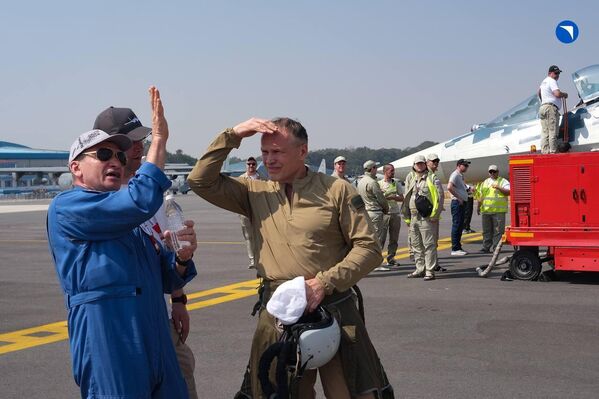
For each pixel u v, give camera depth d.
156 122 3.20
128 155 3.79
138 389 3.05
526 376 5.97
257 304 3.89
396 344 7.14
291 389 3.51
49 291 11.28
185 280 3.62
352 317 3.68
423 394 5.53
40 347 7.35
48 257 16.58
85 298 3.08
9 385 5.98
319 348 3.44
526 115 18.47
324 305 3.65
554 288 10.49
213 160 3.74
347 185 3.71
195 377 6.12
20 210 46.00
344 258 3.66
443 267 13.25
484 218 15.49
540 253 16.16
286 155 3.67
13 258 16.39
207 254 16.50
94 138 3.18
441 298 9.83
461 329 7.80
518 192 11.09
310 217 3.64
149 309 3.17
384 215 13.27
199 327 8.16
